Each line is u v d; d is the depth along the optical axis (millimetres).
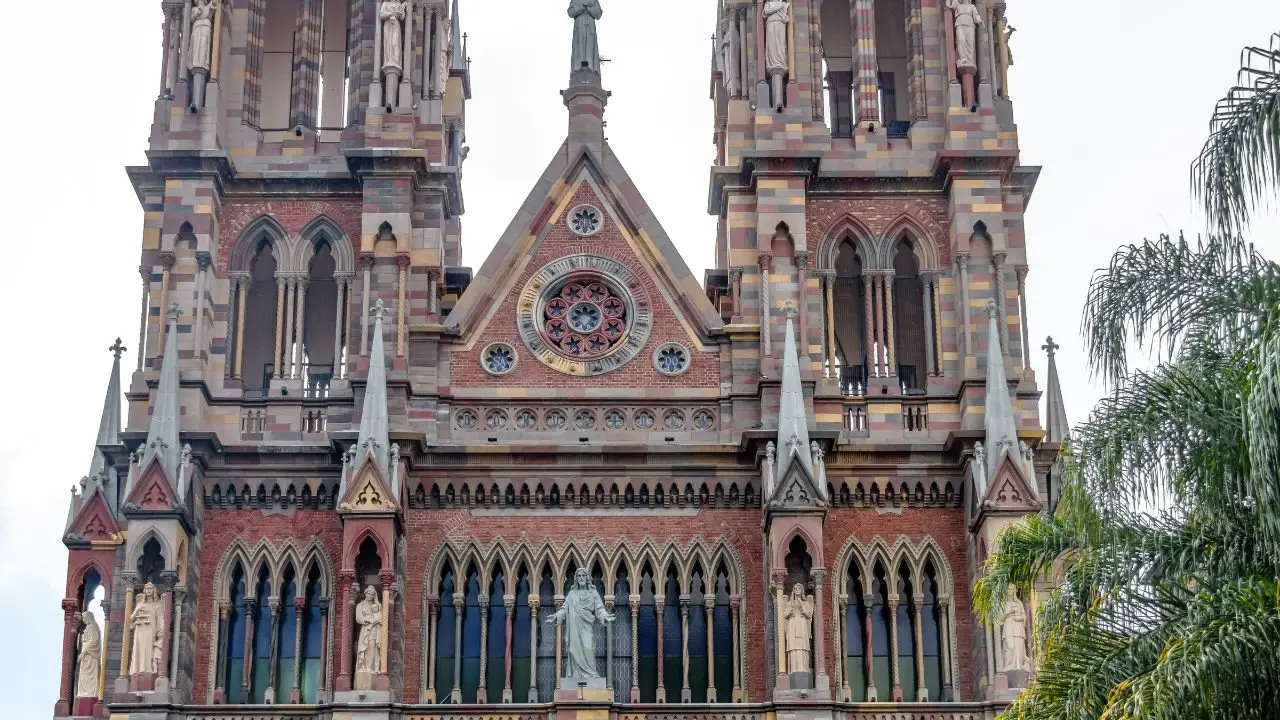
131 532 60250
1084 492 40438
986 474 61969
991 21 69312
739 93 69062
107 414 65500
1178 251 41281
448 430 64188
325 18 74062
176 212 65875
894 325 66375
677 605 62688
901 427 64375
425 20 69500
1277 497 36031
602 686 58844
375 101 67500
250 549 62750
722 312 71812
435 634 62000
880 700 61750
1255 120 38531
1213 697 36156
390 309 65062
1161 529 40375
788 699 59156
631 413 64562
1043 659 43094
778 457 61844
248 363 67625
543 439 64250
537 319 65750
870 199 67562
